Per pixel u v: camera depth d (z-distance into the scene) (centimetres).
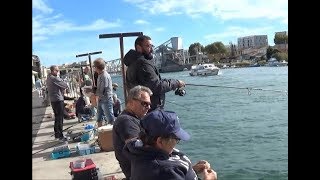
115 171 599
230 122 1981
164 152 268
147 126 269
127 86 498
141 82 472
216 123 1955
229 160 1183
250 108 2486
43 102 1759
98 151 750
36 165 679
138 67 473
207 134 1642
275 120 1991
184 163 269
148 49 481
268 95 3134
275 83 4166
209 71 6025
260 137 1539
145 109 387
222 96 3244
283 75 4831
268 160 1161
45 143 904
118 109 1120
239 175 1036
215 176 287
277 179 979
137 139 294
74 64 2403
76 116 1308
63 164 674
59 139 921
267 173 1015
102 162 661
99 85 891
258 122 1942
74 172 525
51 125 1212
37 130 1109
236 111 2377
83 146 767
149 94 390
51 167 660
